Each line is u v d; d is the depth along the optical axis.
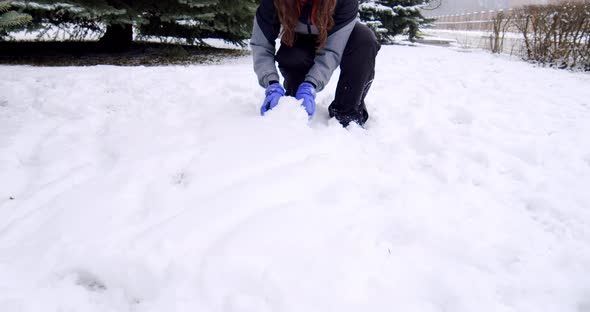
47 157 1.70
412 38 11.19
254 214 1.22
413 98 2.93
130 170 1.47
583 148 1.98
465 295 0.97
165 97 2.53
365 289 0.98
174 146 1.65
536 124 2.40
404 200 1.37
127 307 0.98
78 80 3.12
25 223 1.23
